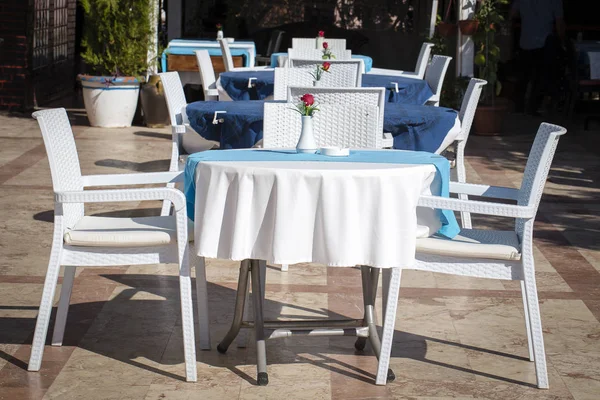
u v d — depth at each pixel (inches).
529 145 457.1
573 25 666.8
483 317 206.5
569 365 179.5
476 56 476.1
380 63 696.4
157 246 166.9
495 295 222.5
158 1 515.2
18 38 525.0
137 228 174.7
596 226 297.4
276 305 212.2
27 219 287.1
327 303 215.0
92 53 479.8
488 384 169.5
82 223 180.7
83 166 376.5
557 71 560.7
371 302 178.1
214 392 163.5
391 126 245.9
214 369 174.1
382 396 162.9
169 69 498.9
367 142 214.2
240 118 243.3
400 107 267.9
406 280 233.0
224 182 159.2
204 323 183.6
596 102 575.8
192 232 170.4
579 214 314.2
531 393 165.8
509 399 163.2
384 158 176.1
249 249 158.7
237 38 669.3
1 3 522.3
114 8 471.2
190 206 168.7
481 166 396.2
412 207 160.1
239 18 673.6
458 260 167.8
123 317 202.2
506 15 640.4
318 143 215.8
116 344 186.2
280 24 705.0
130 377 169.5
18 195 319.6
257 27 702.5
